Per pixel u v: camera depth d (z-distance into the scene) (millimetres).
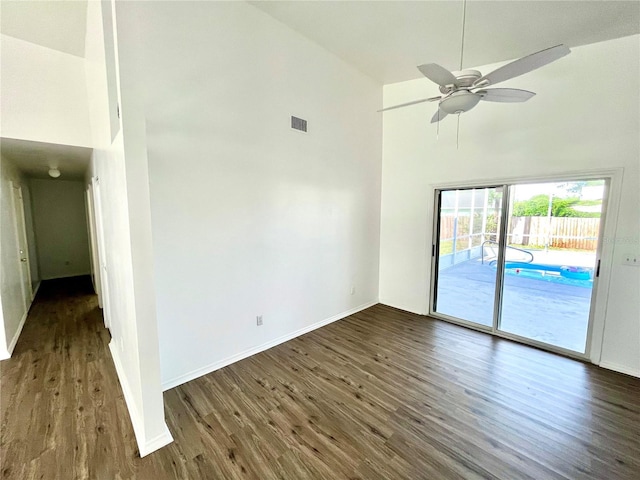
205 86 2531
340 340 3480
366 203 4441
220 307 2803
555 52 1601
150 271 1758
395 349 3250
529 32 2742
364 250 4508
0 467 1692
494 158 3479
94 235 4508
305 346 3322
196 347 2660
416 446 1883
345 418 2141
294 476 1669
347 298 4301
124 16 1566
